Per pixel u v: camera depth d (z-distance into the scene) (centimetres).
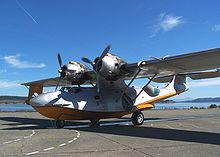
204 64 1373
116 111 1642
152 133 1200
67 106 1449
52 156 722
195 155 726
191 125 1580
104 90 1648
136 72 1534
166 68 1470
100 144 908
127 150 800
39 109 1451
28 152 777
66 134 1179
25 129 1409
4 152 780
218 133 1191
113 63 1450
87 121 1961
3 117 2403
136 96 1689
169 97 1977
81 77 1612
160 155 727
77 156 720
